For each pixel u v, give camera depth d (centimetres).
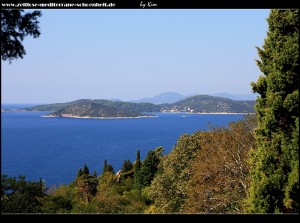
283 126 1029
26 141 12181
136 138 12306
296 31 1009
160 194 2284
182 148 2408
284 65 1015
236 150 1808
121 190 4181
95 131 15212
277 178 998
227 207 1689
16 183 1622
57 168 7219
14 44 716
